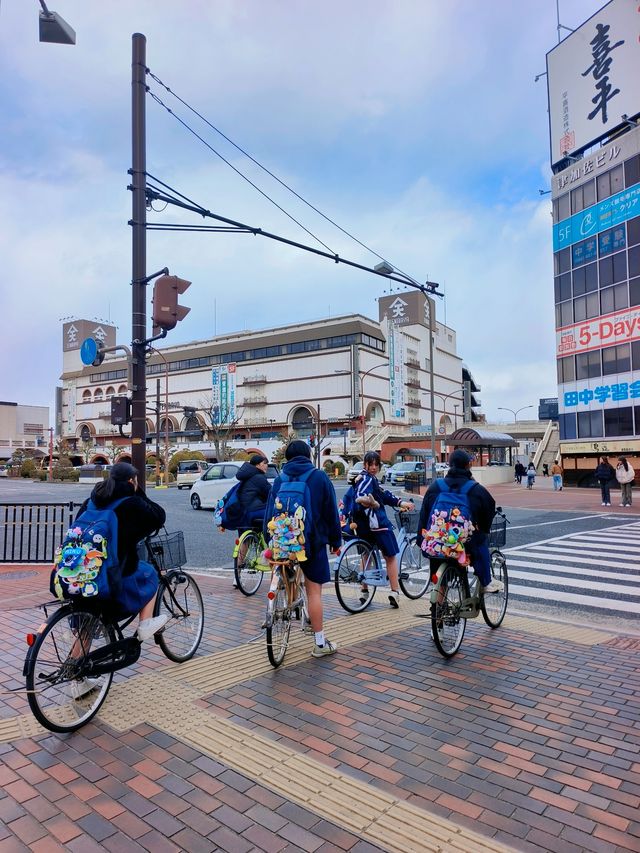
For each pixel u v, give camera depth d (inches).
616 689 160.1
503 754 124.0
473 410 4431.6
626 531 541.0
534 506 823.7
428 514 191.3
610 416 1274.6
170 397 3248.0
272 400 2837.1
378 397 2785.4
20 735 133.0
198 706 148.3
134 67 268.5
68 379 3885.3
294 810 104.4
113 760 122.0
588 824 100.3
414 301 3102.9
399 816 102.3
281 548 176.1
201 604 192.9
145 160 272.1
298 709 146.4
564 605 269.0
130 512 143.7
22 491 1350.9
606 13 1293.1
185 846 95.0
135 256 268.5
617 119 1274.6
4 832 98.7
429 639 206.1
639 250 1211.9
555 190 1409.9
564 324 1385.3
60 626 137.0
